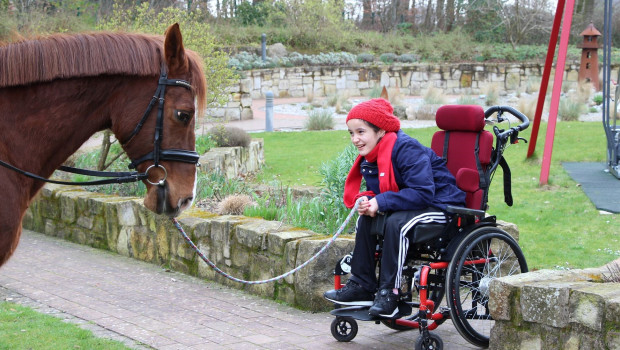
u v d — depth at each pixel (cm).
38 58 311
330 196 667
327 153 1426
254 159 1286
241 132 1252
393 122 413
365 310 415
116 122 324
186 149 329
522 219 804
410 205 402
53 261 688
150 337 452
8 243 312
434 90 2420
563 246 684
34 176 311
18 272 638
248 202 730
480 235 420
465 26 4012
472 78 3197
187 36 1048
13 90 310
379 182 412
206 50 1082
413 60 3372
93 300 546
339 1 3622
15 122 310
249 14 3588
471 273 457
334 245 523
